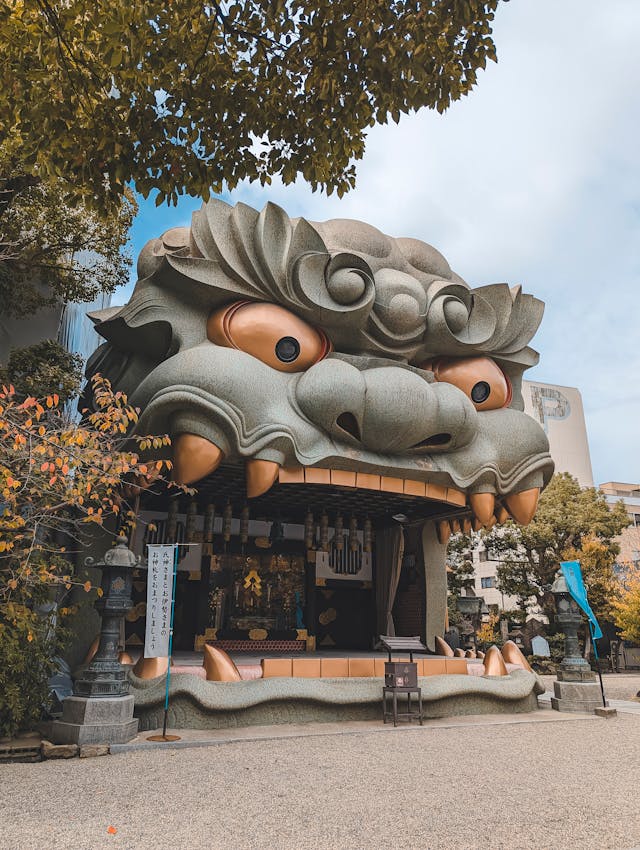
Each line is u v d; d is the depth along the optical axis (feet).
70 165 17.30
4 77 16.31
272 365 32.35
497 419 37.52
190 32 17.79
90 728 23.57
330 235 37.17
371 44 17.38
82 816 15.51
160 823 14.98
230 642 41.75
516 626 99.35
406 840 13.96
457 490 37.01
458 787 18.74
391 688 30.50
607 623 97.04
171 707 27.71
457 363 37.83
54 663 27.63
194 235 32.91
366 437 32.48
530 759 23.24
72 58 16.71
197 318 32.53
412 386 32.32
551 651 83.46
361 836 14.19
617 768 22.04
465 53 17.85
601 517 83.76
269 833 14.33
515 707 35.73
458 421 33.76
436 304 35.53
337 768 20.97
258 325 31.63
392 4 17.16
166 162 18.07
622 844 13.99
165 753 23.13
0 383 33.78
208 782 18.89
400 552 47.21
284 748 24.29
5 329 42.75
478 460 35.88
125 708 24.89
